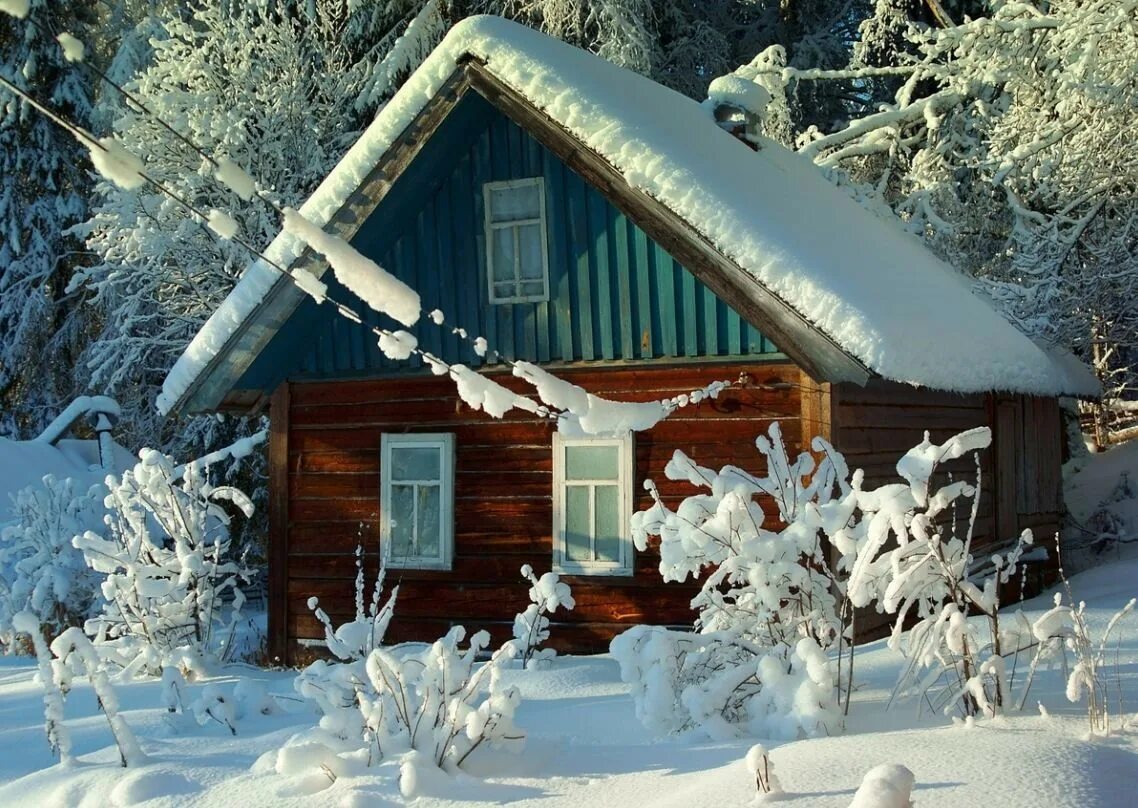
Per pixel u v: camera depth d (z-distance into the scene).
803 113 24.61
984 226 19.17
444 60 10.01
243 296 10.70
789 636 6.50
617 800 4.70
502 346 10.90
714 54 23.45
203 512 10.48
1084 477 18.77
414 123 10.19
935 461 5.61
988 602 5.76
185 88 20.34
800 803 4.17
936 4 20.08
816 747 4.99
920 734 5.08
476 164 10.95
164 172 18.56
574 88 9.75
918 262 14.22
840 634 6.17
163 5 23.52
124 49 22.89
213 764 5.71
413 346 6.14
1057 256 15.98
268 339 10.95
